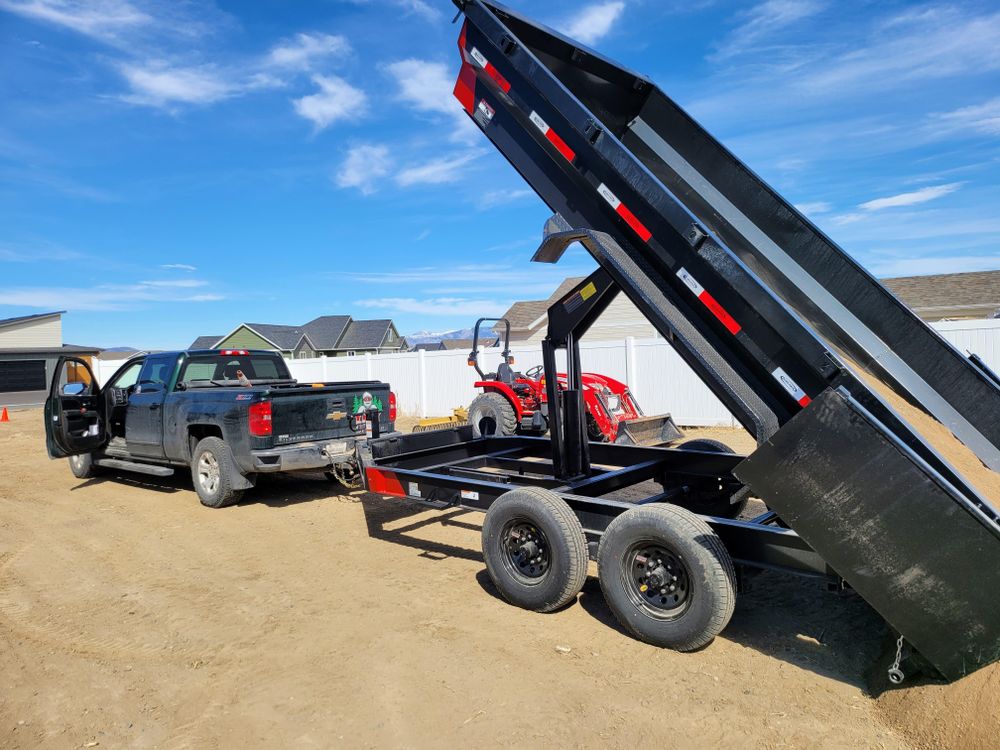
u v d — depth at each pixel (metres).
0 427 18.75
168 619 4.41
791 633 4.09
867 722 3.09
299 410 7.54
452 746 2.95
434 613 4.46
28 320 33.28
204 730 3.10
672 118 5.45
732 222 5.18
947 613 2.91
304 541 6.26
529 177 4.99
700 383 13.31
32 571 5.45
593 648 3.91
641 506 3.98
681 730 3.05
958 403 4.33
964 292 22.45
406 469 6.24
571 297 5.37
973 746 2.66
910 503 2.96
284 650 3.93
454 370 16.91
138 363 8.98
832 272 4.79
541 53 5.24
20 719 3.20
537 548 4.44
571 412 5.54
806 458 3.22
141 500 8.12
